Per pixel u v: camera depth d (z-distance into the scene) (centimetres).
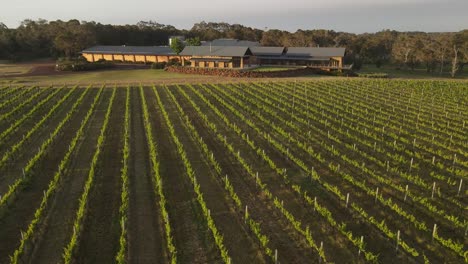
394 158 3017
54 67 9444
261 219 2089
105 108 4744
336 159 3062
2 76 7862
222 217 2102
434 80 7881
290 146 3362
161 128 3834
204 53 8994
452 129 4028
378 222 2066
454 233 1973
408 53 10838
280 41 13375
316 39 13725
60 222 2022
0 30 13325
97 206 2189
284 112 4672
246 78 7750
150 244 1842
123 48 11062
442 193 2469
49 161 2897
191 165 2844
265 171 2764
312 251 1808
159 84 6756
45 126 3891
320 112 4675
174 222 2033
